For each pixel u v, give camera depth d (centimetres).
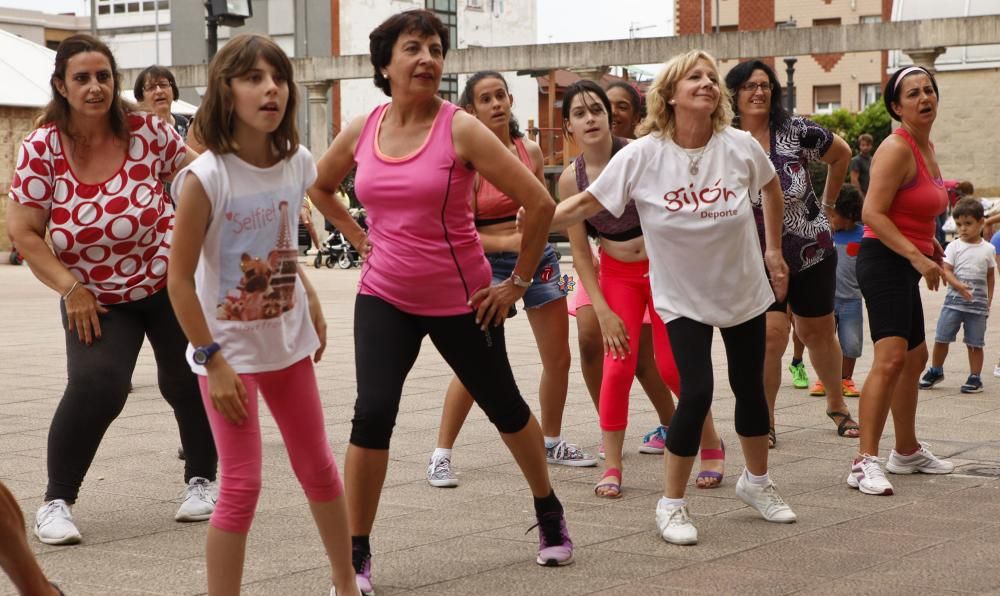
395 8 6253
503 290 465
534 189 456
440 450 642
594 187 534
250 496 399
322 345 435
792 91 3619
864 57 5834
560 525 488
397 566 489
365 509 459
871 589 449
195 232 389
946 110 3731
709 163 522
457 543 523
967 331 980
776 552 505
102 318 551
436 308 463
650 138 528
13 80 3041
